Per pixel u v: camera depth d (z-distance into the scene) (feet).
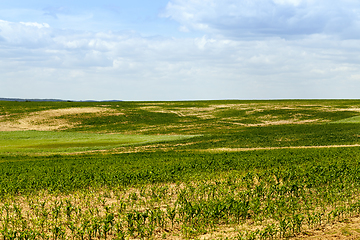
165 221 41.29
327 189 53.16
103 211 45.57
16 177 73.05
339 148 116.78
